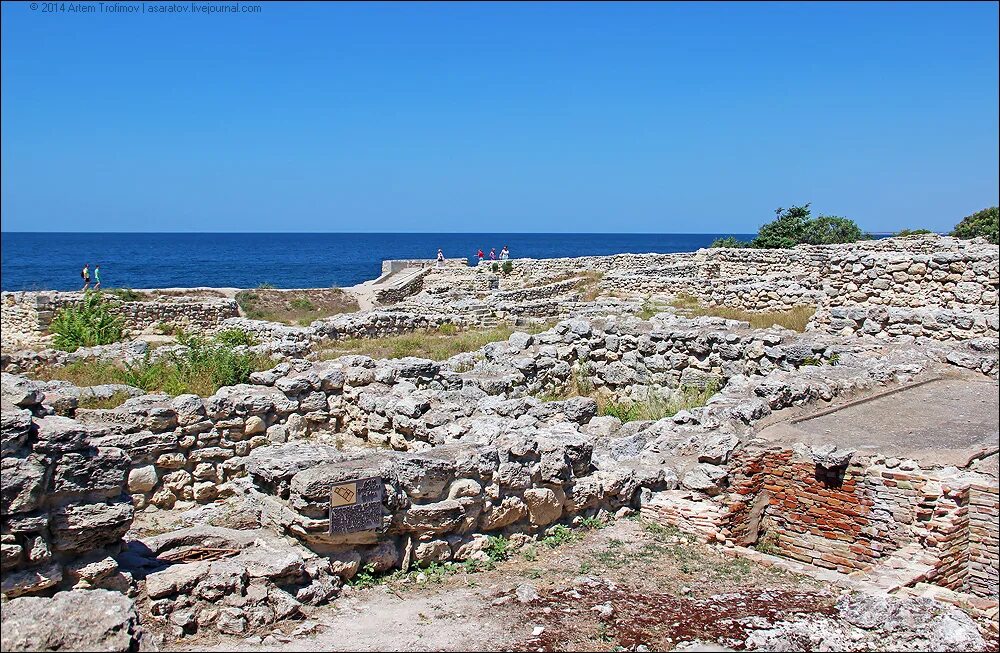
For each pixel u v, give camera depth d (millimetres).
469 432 11922
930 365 16062
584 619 7922
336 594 8258
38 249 197375
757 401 13344
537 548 9984
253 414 13305
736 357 17844
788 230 50781
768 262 33688
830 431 12422
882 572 10031
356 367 15312
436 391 15227
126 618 6680
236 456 12914
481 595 8484
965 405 13727
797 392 13836
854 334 19547
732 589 8906
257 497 9344
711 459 11570
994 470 10781
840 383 14562
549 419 14172
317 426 14422
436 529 9172
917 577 9836
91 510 7367
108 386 13641
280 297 45812
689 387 18031
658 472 11617
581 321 19812
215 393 13766
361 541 8703
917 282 23984
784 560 10281
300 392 14133
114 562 7461
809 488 11453
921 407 13750
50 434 7219
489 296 34438
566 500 10516
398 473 8969
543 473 10164
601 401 18625
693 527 10883
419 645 7312
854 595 8508
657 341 18766
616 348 19219
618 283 35938
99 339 29141
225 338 23359
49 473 7168
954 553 10477
